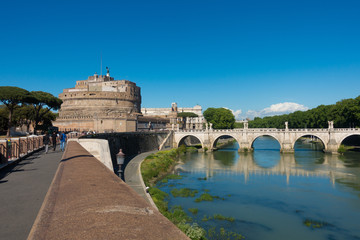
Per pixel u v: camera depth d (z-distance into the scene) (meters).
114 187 12.50
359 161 92.12
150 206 10.01
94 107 137.50
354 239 35.50
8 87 77.19
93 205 9.63
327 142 115.19
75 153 26.06
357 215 43.53
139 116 129.38
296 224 40.00
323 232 37.38
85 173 15.56
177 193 54.25
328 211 45.25
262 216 42.81
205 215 42.66
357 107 116.12
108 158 40.00
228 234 35.84
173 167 86.00
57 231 7.40
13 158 29.47
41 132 89.19
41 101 87.06
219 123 175.50
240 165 89.44
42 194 15.55
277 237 35.62
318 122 153.25
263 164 90.69
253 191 57.19
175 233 7.55
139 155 93.94
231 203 48.97
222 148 152.25
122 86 153.50
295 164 89.19
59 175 15.00
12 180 19.33
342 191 56.75
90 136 59.84
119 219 8.41
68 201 10.11
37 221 8.15
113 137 78.38
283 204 48.69
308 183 63.78
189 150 134.62
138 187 51.25
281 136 120.06
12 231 10.27
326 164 87.81
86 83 167.38
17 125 111.44
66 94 141.50
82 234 7.22
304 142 192.88
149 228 7.82
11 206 13.30
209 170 81.06
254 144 185.62
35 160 30.84
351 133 110.94
